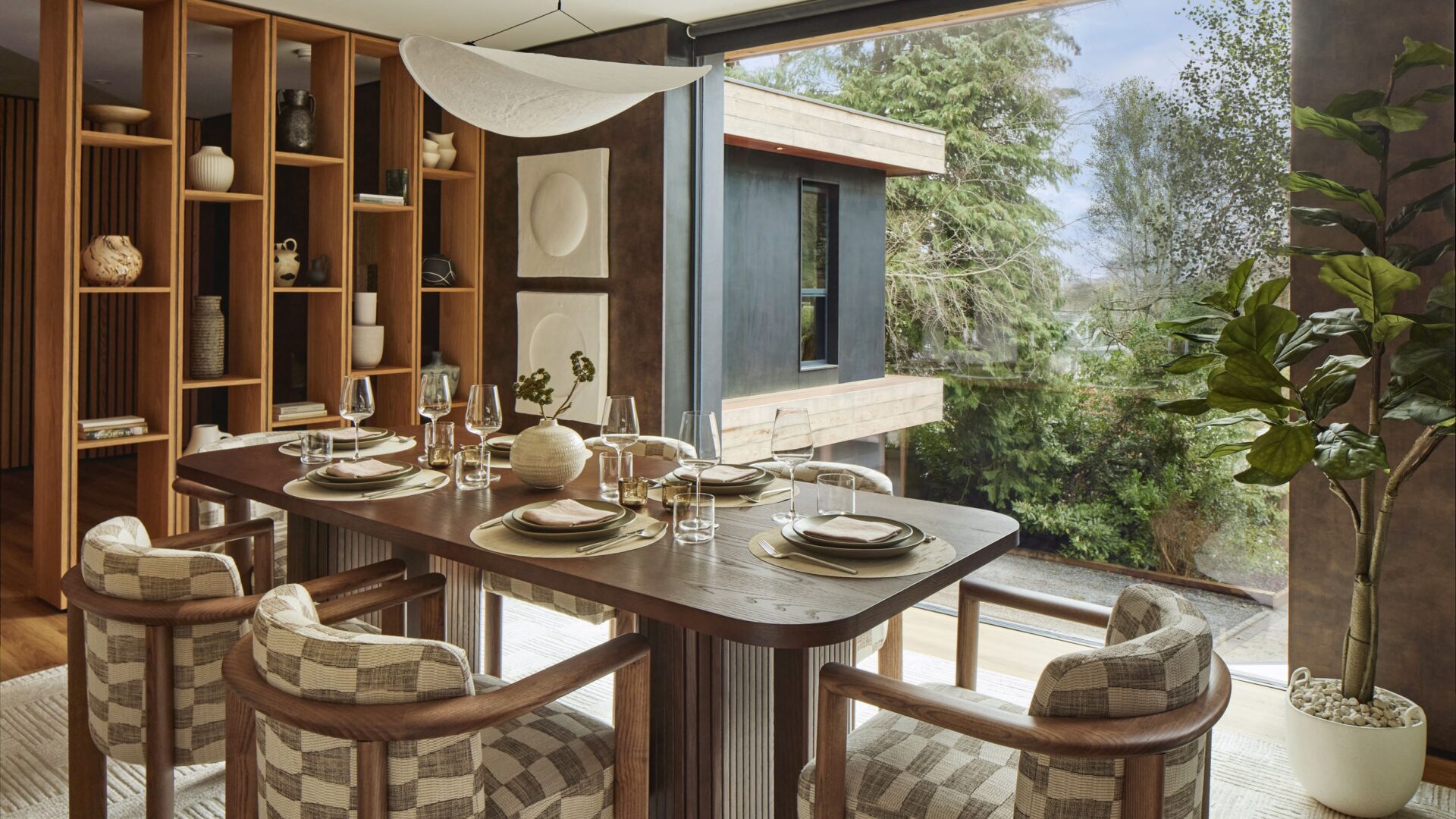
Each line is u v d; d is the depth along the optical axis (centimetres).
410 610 281
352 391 273
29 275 720
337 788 147
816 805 170
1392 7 286
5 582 438
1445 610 286
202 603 199
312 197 481
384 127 503
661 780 215
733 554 198
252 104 442
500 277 517
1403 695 294
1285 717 279
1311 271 303
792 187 443
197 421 745
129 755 207
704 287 463
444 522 220
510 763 174
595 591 179
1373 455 226
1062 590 379
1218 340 256
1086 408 365
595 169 466
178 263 418
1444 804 265
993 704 189
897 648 265
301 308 595
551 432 253
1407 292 288
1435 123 280
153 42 418
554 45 486
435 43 219
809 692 203
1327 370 249
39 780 266
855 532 200
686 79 241
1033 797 148
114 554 200
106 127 412
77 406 396
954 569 191
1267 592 331
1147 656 145
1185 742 140
